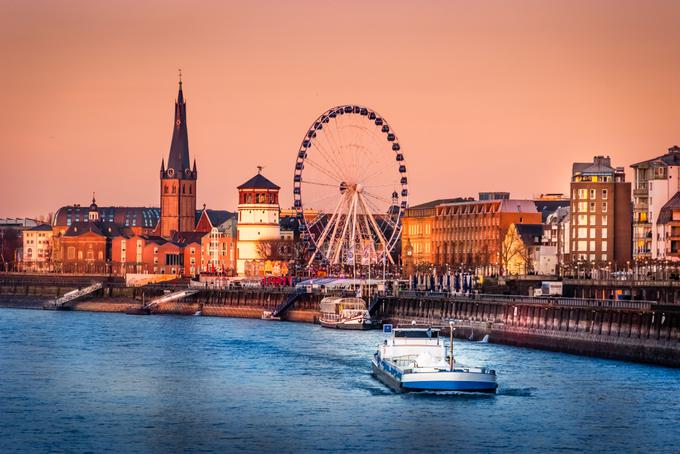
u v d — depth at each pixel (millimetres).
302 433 197250
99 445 191875
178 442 193250
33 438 196125
